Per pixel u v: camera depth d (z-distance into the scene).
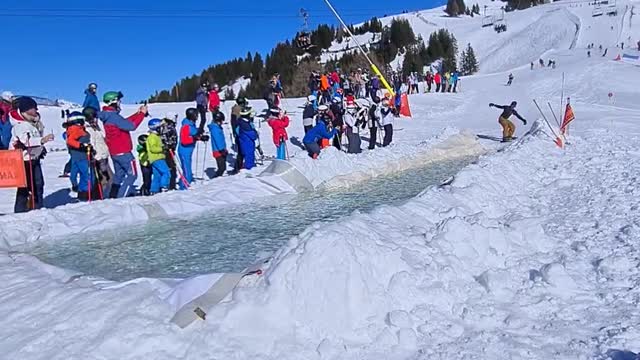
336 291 4.27
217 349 3.88
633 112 23.80
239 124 11.97
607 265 5.23
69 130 9.20
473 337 4.02
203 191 9.89
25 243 7.27
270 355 3.84
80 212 8.27
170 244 7.12
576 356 3.70
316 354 3.86
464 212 6.79
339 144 15.18
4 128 9.56
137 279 5.21
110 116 9.55
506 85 38.47
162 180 10.16
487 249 5.48
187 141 10.76
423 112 25.72
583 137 15.85
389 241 5.15
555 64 52.16
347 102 16.12
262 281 4.60
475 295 4.69
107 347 3.89
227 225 8.09
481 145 15.76
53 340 4.04
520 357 3.70
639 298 4.56
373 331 4.09
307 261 4.42
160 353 3.86
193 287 4.57
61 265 6.39
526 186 9.82
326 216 8.66
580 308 4.44
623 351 3.70
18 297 4.88
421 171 12.96
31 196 8.58
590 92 31.22
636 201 7.87
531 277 5.07
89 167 9.17
